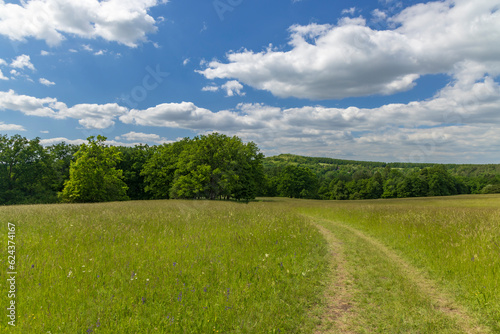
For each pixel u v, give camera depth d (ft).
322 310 16.05
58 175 171.01
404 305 16.66
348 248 31.40
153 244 24.61
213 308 14.44
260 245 26.81
